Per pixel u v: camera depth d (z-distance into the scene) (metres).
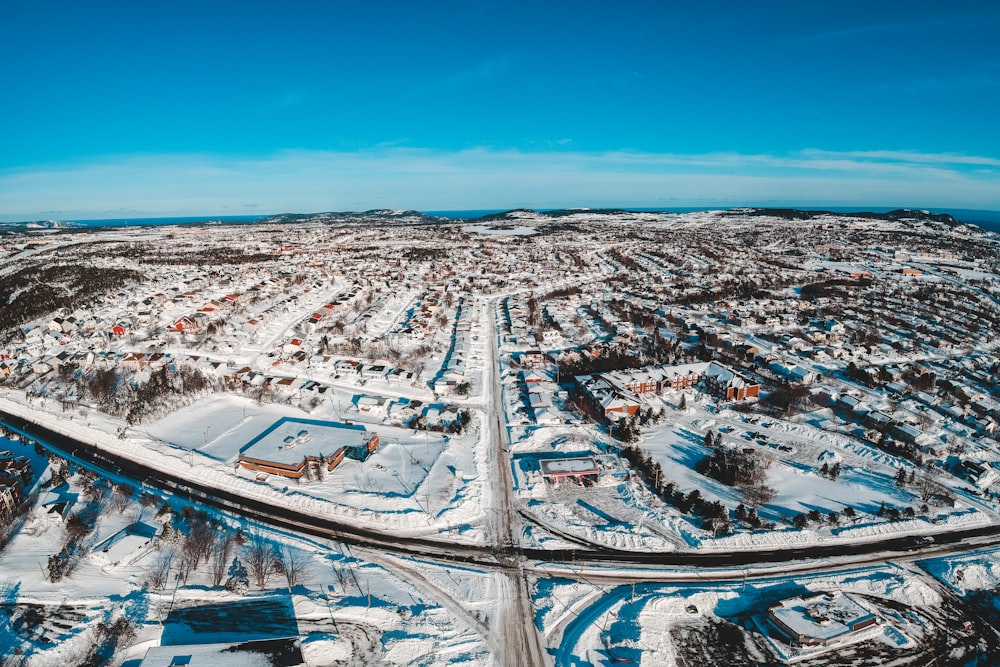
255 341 135.12
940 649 49.22
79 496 69.38
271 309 158.75
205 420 91.75
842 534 63.94
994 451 81.50
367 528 65.38
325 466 75.56
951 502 68.56
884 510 67.38
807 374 109.00
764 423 91.75
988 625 51.97
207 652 44.31
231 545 60.84
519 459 81.25
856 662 47.78
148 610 51.50
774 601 54.53
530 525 66.69
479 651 48.72
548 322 155.75
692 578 57.78
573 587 56.56
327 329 146.50
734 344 130.75
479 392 106.81
